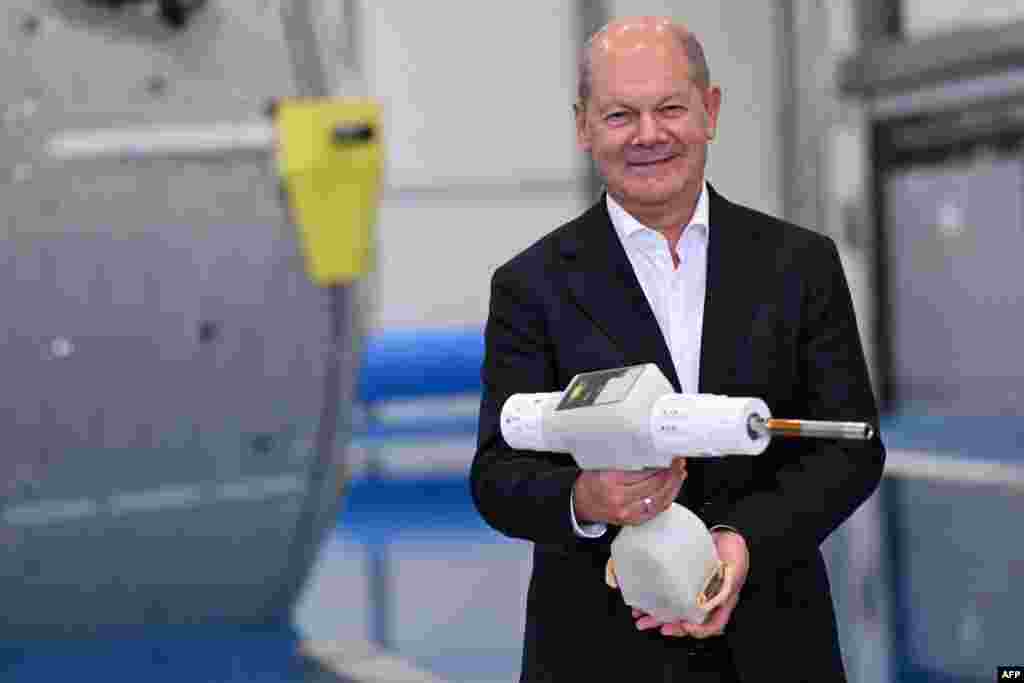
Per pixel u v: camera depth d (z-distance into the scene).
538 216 20.98
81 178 6.54
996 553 11.07
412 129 20.42
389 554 13.30
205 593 7.42
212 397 6.91
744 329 3.33
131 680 6.79
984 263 18.70
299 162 6.86
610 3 20.91
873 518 12.73
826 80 20.27
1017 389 18.41
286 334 7.01
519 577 11.99
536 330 3.43
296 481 7.29
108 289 6.61
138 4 6.61
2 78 6.42
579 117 3.38
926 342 19.61
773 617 3.33
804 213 20.64
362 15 20.02
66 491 6.73
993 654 8.39
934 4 19.33
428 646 9.44
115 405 6.71
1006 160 18.22
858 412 3.32
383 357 18.45
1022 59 17.59
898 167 19.72
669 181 3.24
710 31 21.11
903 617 9.44
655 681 3.36
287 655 7.39
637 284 3.36
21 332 6.50
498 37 20.69
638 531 3.06
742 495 3.41
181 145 6.70
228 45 6.85
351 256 7.06
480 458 3.42
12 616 7.02
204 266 6.77
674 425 2.88
